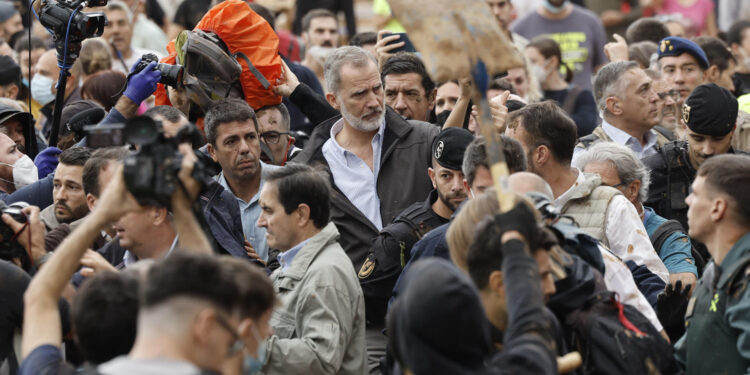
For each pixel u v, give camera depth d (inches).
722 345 527.5
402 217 716.7
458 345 391.9
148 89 797.9
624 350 484.4
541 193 539.2
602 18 1649.9
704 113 796.6
